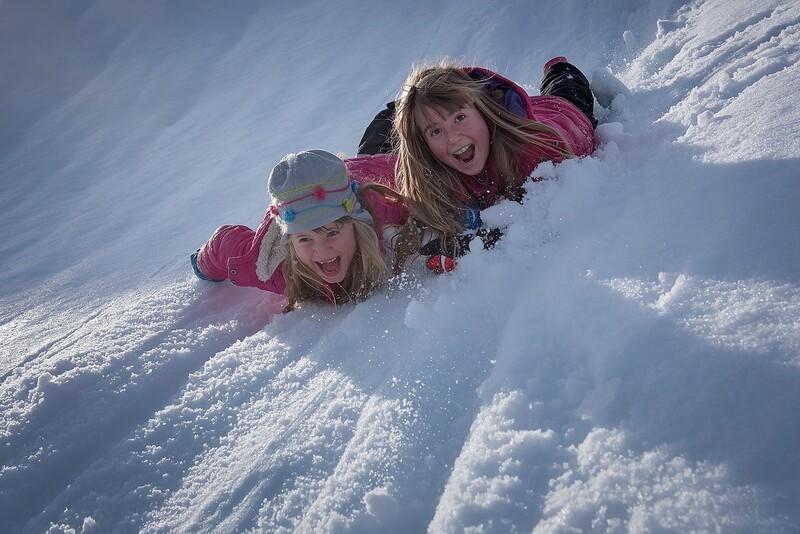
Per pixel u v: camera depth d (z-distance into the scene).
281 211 2.19
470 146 2.41
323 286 2.33
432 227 2.38
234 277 2.48
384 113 3.23
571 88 3.08
